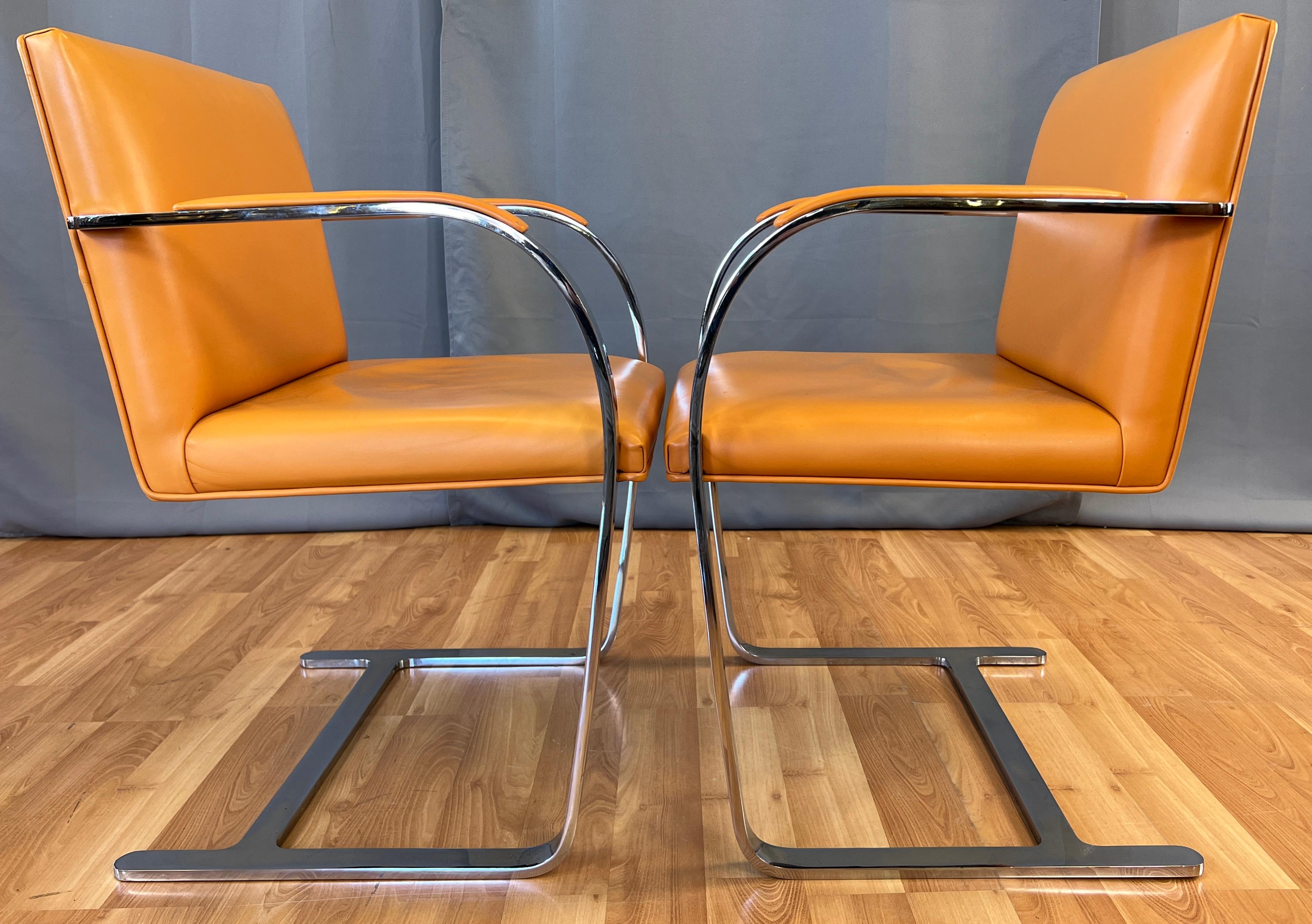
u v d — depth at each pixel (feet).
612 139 6.76
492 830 3.66
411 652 5.03
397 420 3.18
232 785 3.99
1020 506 7.11
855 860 3.39
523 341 7.02
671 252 6.94
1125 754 4.13
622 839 3.60
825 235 6.90
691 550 6.82
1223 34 3.05
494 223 2.95
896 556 6.68
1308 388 6.89
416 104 6.81
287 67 6.69
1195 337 3.12
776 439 3.18
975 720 4.39
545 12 6.59
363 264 6.96
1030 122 6.66
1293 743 4.20
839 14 6.59
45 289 6.84
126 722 4.50
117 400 3.18
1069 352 3.64
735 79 6.69
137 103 3.24
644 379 4.00
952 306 6.96
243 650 5.27
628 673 4.93
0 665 5.10
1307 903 3.23
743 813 3.35
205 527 7.20
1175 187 3.11
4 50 6.51
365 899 3.32
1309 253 6.70
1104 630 5.39
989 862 3.37
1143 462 3.19
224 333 3.43
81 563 6.68
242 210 2.97
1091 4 6.43
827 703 4.60
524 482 3.20
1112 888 3.32
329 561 6.66
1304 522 6.97
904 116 6.68
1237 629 5.39
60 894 3.35
